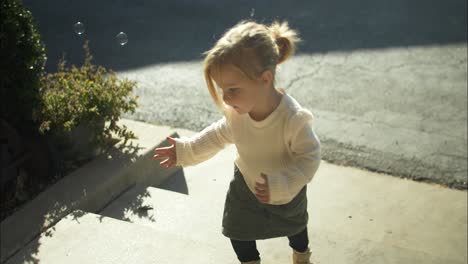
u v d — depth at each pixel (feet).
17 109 12.82
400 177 15.65
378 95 19.66
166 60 22.52
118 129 13.84
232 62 6.98
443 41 23.09
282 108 7.57
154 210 12.15
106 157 13.35
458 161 16.20
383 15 25.44
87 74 14.53
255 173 8.12
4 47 12.10
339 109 18.90
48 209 11.35
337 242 11.37
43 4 28.14
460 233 13.56
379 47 22.88
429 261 10.87
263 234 8.52
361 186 15.20
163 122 18.30
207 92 20.04
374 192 14.98
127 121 15.19
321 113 18.70
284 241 11.10
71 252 10.00
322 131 17.65
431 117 18.35
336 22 25.00
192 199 12.51
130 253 9.86
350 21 25.04
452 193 15.07
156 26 25.53
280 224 8.43
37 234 10.60
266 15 26.03
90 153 13.65
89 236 10.36
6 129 12.59
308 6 26.71
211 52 7.14
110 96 13.47
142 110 18.93
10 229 10.77
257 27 7.27
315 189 15.03
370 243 11.33
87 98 13.28
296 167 7.61
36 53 12.78
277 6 26.91
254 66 7.03
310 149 7.64
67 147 13.34
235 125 7.91
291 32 7.77
